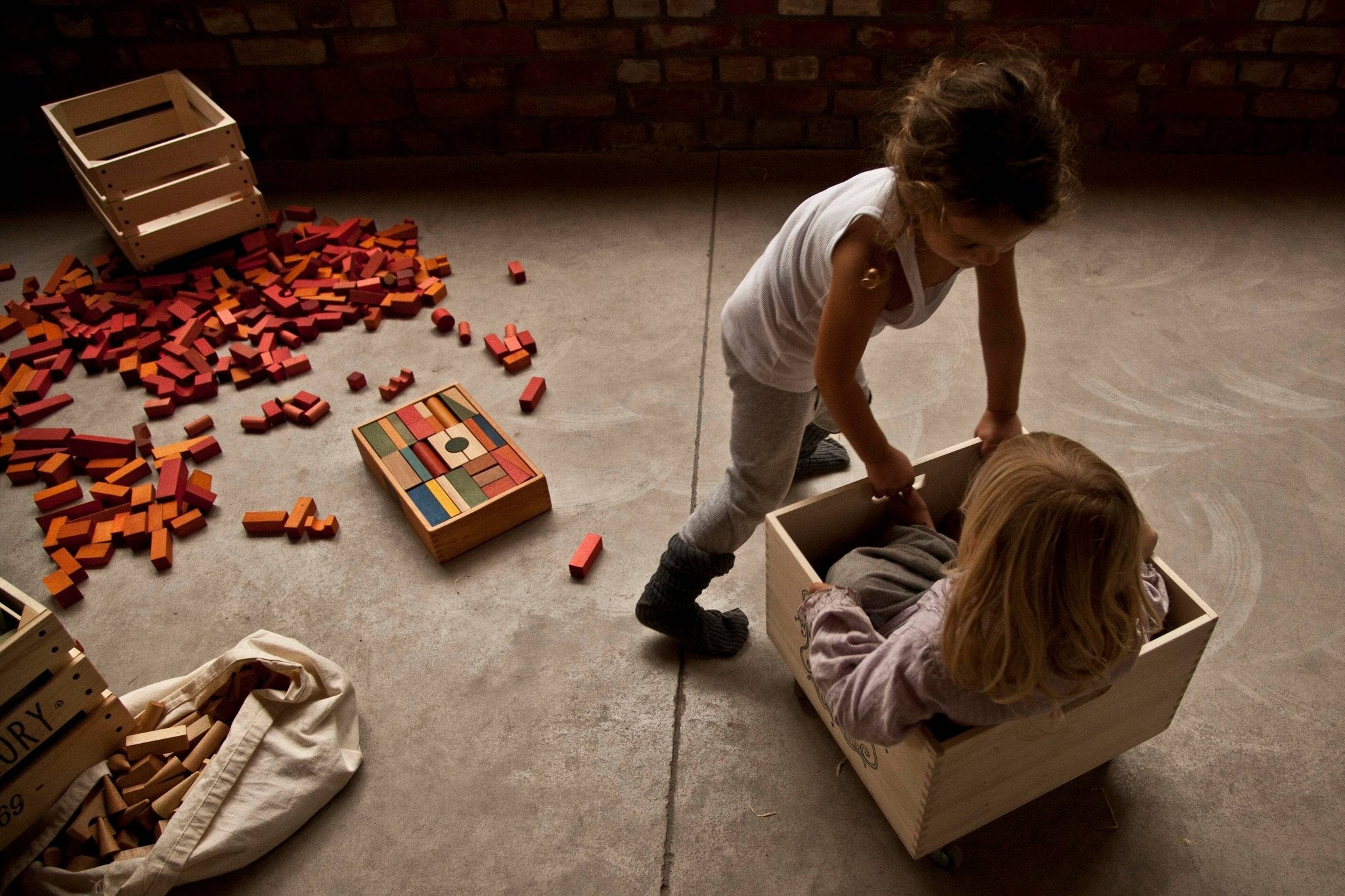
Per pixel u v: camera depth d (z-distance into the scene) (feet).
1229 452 8.23
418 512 7.68
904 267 4.68
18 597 5.82
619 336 9.76
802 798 6.37
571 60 11.35
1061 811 6.23
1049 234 10.43
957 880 5.96
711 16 10.86
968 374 9.14
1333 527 7.62
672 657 7.17
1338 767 6.33
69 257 10.79
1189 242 10.23
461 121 11.94
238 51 11.41
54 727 5.98
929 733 4.76
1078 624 4.07
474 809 6.44
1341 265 9.85
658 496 8.28
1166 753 6.44
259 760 6.30
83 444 8.63
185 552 8.08
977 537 4.17
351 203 11.59
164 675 7.27
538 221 11.20
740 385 5.74
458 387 8.90
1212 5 10.17
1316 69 10.44
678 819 6.31
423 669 7.20
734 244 10.72
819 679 5.13
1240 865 5.95
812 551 6.23
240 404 9.32
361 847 6.30
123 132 10.87
